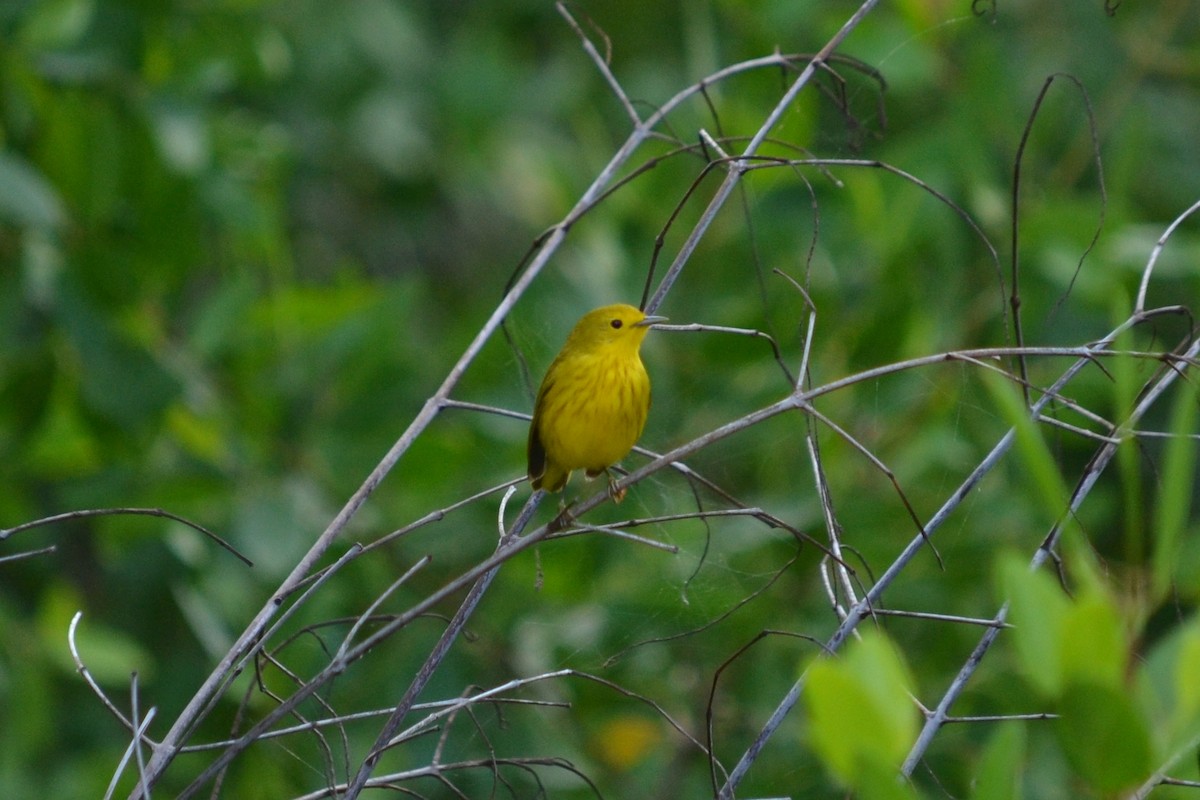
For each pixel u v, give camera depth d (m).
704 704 11.34
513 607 11.88
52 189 11.41
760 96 13.05
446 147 17.28
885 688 4.29
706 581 11.31
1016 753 4.45
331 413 11.95
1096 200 12.47
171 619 12.91
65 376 11.70
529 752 10.96
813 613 11.57
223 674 5.87
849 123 7.34
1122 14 14.84
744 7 13.25
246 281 11.90
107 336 11.20
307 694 5.42
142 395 11.22
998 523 11.39
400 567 11.76
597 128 15.84
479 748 10.95
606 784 11.21
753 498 12.06
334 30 16.59
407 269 18.66
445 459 11.77
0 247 11.34
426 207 17.91
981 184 12.30
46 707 11.15
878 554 11.44
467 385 12.68
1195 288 12.09
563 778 10.88
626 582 11.88
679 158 13.17
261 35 12.75
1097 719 3.95
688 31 15.13
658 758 11.48
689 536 11.49
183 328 12.50
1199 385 5.57
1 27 11.41
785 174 12.41
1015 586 4.12
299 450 11.85
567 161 13.95
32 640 11.23
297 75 16.53
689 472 6.42
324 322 12.18
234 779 11.20
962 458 11.48
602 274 13.14
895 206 12.16
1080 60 14.65
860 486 11.86
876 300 12.08
